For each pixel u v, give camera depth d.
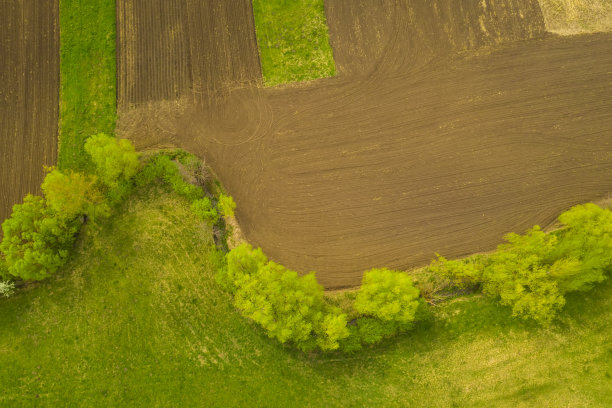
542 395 32.59
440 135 37.75
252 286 30.89
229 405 33.91
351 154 37.78
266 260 33.31
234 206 36.06
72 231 35.91
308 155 37.91
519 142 37.31
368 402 33.28
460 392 33.06
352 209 36.88
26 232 34.59
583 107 37.53
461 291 35.56
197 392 34.31
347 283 35.72
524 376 33.03
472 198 36.62
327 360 34.28
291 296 31.02
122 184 37.09
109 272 36.75
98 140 35.06
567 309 34.22
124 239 37.19
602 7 39.03
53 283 36.72
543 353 33.41
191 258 36.56
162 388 34.56
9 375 35.31
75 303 36.41
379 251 36.12
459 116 37.97
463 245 35.94
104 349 35.50
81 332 35.88
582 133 37.16
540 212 36.19
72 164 38.53
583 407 32.09
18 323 36.22
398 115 38.25
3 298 36.72
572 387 32.56
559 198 36.34
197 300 35.91
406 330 34.38
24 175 38.56
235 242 36.59
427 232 36.28
